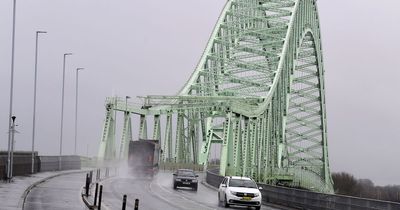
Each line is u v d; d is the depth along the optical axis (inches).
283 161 4662.9
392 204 1129.4
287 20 4512.8
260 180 3686.0
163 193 1998.0
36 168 2615.7
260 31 4493.1
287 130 5088.6
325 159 5211.6
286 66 4601.4
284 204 1728.6
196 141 4429.1
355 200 1286.9
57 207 1249.4
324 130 5226.4
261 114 3828.7
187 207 1483.8
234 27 4576.8
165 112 4111.7
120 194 1782.7
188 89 4291.3
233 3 4709.6
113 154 4028.1
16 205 1175.6
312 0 5113.2
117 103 4037.9
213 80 4382.4
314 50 5147.6
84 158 3969.0
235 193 1553.9
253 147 3595.0
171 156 4141.2
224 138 3390.7
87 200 1449.3
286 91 4623.5
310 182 4448.8
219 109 3784.5
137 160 3031.5
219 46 4525.1
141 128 4062.5
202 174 3678.6
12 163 1996.8
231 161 3442.4
